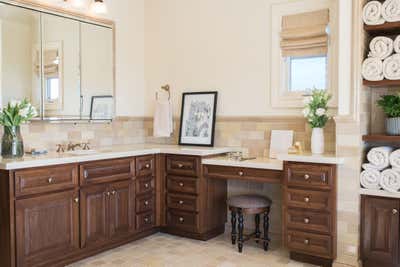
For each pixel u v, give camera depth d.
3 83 3.14
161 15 4.37
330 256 2.94
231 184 3.96
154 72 4.46
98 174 3.22
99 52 3.97
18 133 3.00
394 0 2.83
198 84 4.14
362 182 2.96
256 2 3.73
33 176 2.73
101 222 3.26
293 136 3.56
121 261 3.14
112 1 4.10
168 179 3.79
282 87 3.63
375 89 3.25
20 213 2.65
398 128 2.94
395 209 2.86
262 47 3.72
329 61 3.37
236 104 3.89
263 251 3.38
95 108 3.94
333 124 3.33
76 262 3.10
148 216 3.76
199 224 3.61
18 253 2.64
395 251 2.88
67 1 3.62
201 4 4.08
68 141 3.70
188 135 4.13
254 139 3.79
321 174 2.93
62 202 2.93
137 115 4.45
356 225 2.91
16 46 3.23
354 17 2.91
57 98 3.56
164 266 3.03
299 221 3.05
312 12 3.44
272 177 3.23
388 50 2.88
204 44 4.08
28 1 3.31
